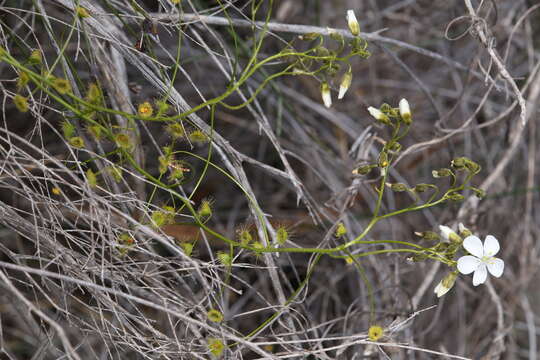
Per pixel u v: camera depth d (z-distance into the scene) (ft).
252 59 2.16
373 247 2.62
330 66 2.19
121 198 2.27
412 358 2.48
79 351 2.40
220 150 2.32
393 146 2.18
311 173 2.85
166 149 2.17
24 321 2.34
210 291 2.20
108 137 2.18
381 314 2.56
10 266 2.02
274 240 2.30
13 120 2.65
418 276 2.72
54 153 2.61
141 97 2.55
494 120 2.53
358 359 2.44
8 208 2.21
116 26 2.32
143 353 2.18
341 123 2.82
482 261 2.14
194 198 2.85
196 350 2.25
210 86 2.72
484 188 2.64
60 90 2.05
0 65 2.43
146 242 2.19
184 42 2.72
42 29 2.56
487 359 2.58
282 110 2.83
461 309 2.76
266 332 2.50
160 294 2.24
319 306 2.73
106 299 2.20
